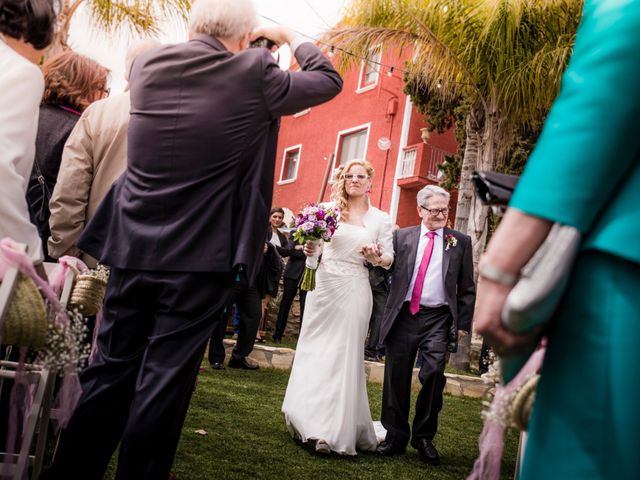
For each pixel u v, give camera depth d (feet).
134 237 7.18
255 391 18.79
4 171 5.82
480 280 3.69
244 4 7.75
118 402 7.35
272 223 32.91
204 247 7.12
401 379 14.39
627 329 3.29
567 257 3.41
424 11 32.40
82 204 10.82
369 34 33.47
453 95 37.04
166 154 7.22
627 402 3.23
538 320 3.49
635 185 3.47
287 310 33.04
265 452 12.44
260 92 7.37
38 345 6.21
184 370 6.93
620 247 3.35
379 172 63.05
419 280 14.58
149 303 7.38
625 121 3.36
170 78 7.31
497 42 31.65
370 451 14.25
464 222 35.50
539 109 33.45
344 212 14.74
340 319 14.05
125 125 10.89
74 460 7.13
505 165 37.52
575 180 3.38
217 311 7.22
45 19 6.66
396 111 63.00
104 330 7.42
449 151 62.69
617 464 3.21
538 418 3.56
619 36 3.42
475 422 19.33
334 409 13.35
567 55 30.14
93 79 11.98
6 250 5.79
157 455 6.80
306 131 75.10
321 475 11.45
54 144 11.61
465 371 30.12
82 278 8.33
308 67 8.04
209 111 7.22
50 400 8.43
